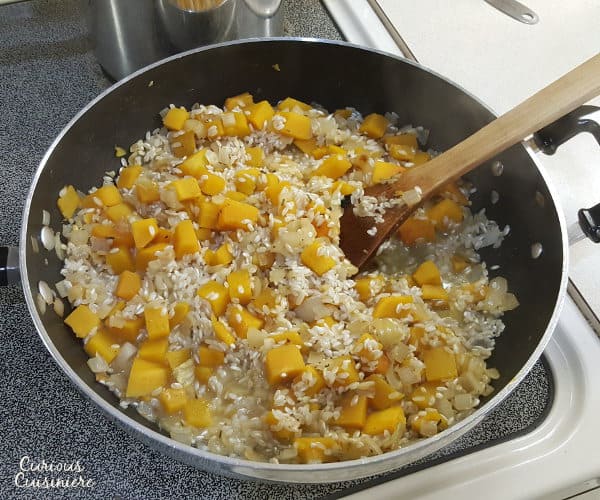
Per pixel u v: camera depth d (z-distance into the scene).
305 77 0.29
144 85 0.26
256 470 0.17
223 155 0.28
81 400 0.22
